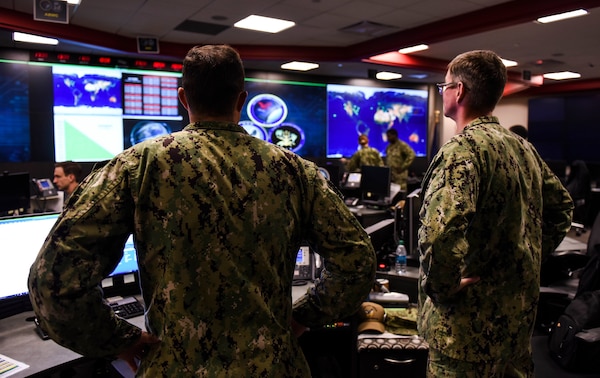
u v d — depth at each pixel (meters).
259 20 5.73
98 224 0.83
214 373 0.85
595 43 6.89
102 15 5.43
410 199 2.69
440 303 1.37
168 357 0.86
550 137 12.73
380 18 5.65
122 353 0.92
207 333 0.86
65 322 0.83
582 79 11.27
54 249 0.81
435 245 1.21
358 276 0.99
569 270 3.19
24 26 5.36
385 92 10.12
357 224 1.01
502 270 1.33
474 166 1.26
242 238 0.89
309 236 1.01
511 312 1.33
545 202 1.51
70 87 7.04
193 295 0.86
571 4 4.50
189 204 0.86
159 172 0.87
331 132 9.58
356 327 2.31
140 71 7.52
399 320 2.30
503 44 6.96
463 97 1.41
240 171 0.90
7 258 1.73
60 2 4.67
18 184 3.54
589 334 1.99
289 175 0.96
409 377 2.18
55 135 7.00
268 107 8.88
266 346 0.90
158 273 0.87
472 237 1.32
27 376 1.41
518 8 4.95
